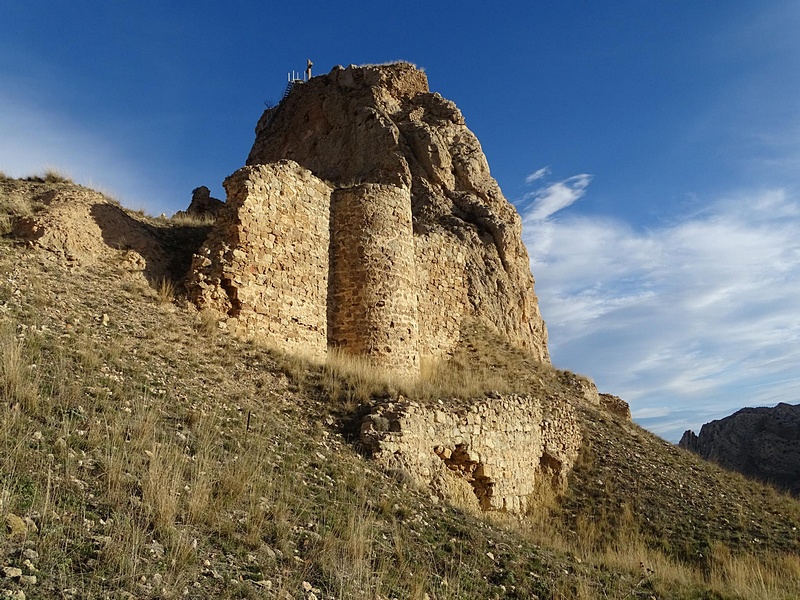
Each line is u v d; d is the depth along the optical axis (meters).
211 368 12.67
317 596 6.09
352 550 7.22
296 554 6.78
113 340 11.55
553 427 18.61
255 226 16.52
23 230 14.36
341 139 33.88
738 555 14.84
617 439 21.73
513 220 32.25
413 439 12.88
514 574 8.66
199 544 6.18
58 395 8.27
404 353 19.11
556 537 13.81
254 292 16.08
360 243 19.20
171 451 7.90
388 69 35.22
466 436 14.52
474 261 28.59
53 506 5.68
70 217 15.15
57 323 11.14
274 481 8.51
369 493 9.76
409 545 8.37
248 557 6.29
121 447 7.38
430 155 31.16
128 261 15.30
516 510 15.73
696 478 19.84
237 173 16.92
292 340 16.88
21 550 4.97
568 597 8.36
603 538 15.55
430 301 25.17
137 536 5.68
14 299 11.33
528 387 23.56
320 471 9.83
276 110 40.28
